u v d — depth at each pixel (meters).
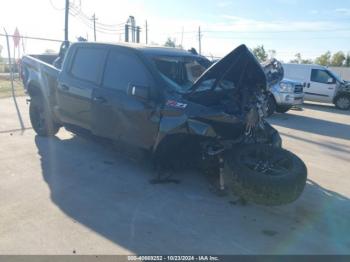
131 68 5.50
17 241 3.61
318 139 9.71
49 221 4.04
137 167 5.92
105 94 5.66
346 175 6.44
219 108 4.98
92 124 5.97
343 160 7.55
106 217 4.21
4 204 4.38
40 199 4.58
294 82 14.27
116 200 4.69
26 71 7.73
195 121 4.79
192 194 5.00
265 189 4.22
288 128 11.30
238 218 4.41
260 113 5.32
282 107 14.40
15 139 7.27
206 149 4.94
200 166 5.25
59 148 6.75
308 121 13.18
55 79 6.70
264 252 3.70
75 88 6.20
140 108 5.20
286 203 4.34
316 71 19.27
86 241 3.69
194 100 4.98
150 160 5.45
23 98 13.42
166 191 5.06
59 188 4.95
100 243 3.67
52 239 3.68
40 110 7.34
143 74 5.33
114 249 3.58
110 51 5.86
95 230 3.91
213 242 3.83
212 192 5.09
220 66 4.81
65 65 6.56
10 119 9.25
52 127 7.32
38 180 5.19
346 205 5.01
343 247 3.89
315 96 19.23
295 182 4.30
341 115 15.95
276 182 4.23
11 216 4.10
